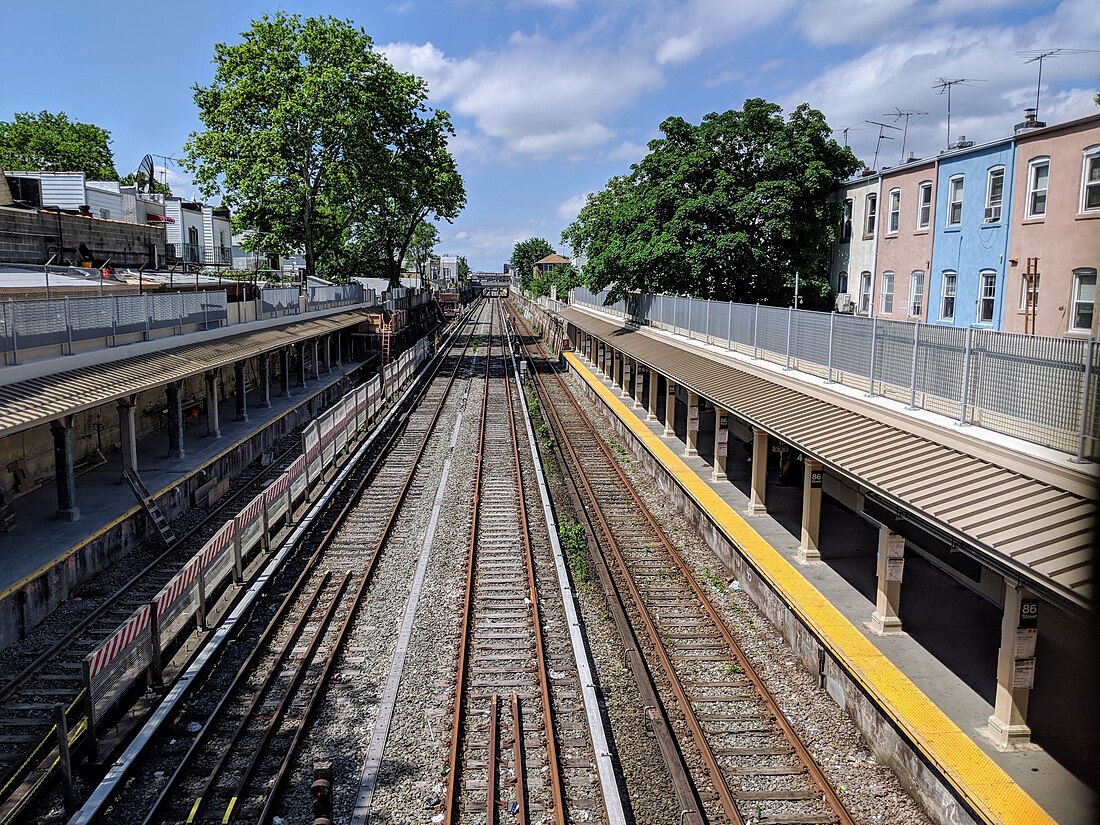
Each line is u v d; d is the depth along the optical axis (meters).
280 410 26.56
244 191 36.03
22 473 16.00
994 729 7.82
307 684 10.06
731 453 21.36
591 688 9.49
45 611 12.08
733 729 9.09
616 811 7.42
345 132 36.78
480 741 8.78
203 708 9.50
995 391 8.84
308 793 7.93
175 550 15.18
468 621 11.71
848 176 27.83
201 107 38.47
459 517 17.19
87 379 14.63
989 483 7.95
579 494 19.25
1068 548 6.49
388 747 8.65
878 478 8.96
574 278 52.00
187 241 40.25
